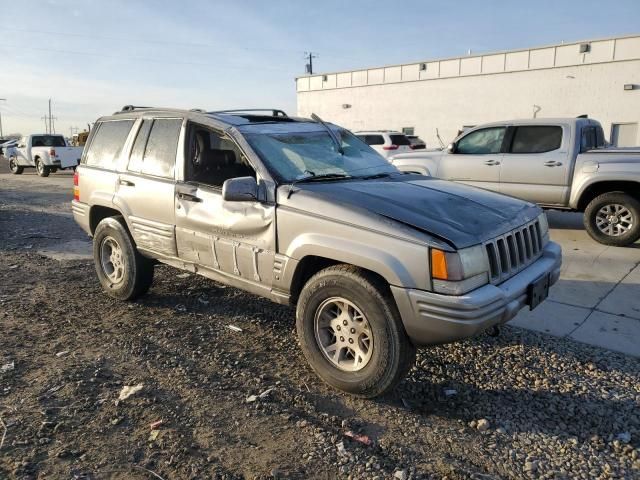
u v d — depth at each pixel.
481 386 3.71
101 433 3.07
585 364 4.03
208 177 4.51
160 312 5.12
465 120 27.95
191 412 3.32
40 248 8.02
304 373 3.89
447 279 3.05
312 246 3.53
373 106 31.48
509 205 3.99
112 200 5.16
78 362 3.99
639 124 23.09
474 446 3.03
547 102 25.34
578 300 5.46
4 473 2.70
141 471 2.76
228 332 4.64
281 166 4.01
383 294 3.27
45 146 23.17
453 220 3.37
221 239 4.16
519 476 2.78
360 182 4.06
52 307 5.25
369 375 3.37
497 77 26.59
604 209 7.90
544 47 24.98
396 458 2.91
